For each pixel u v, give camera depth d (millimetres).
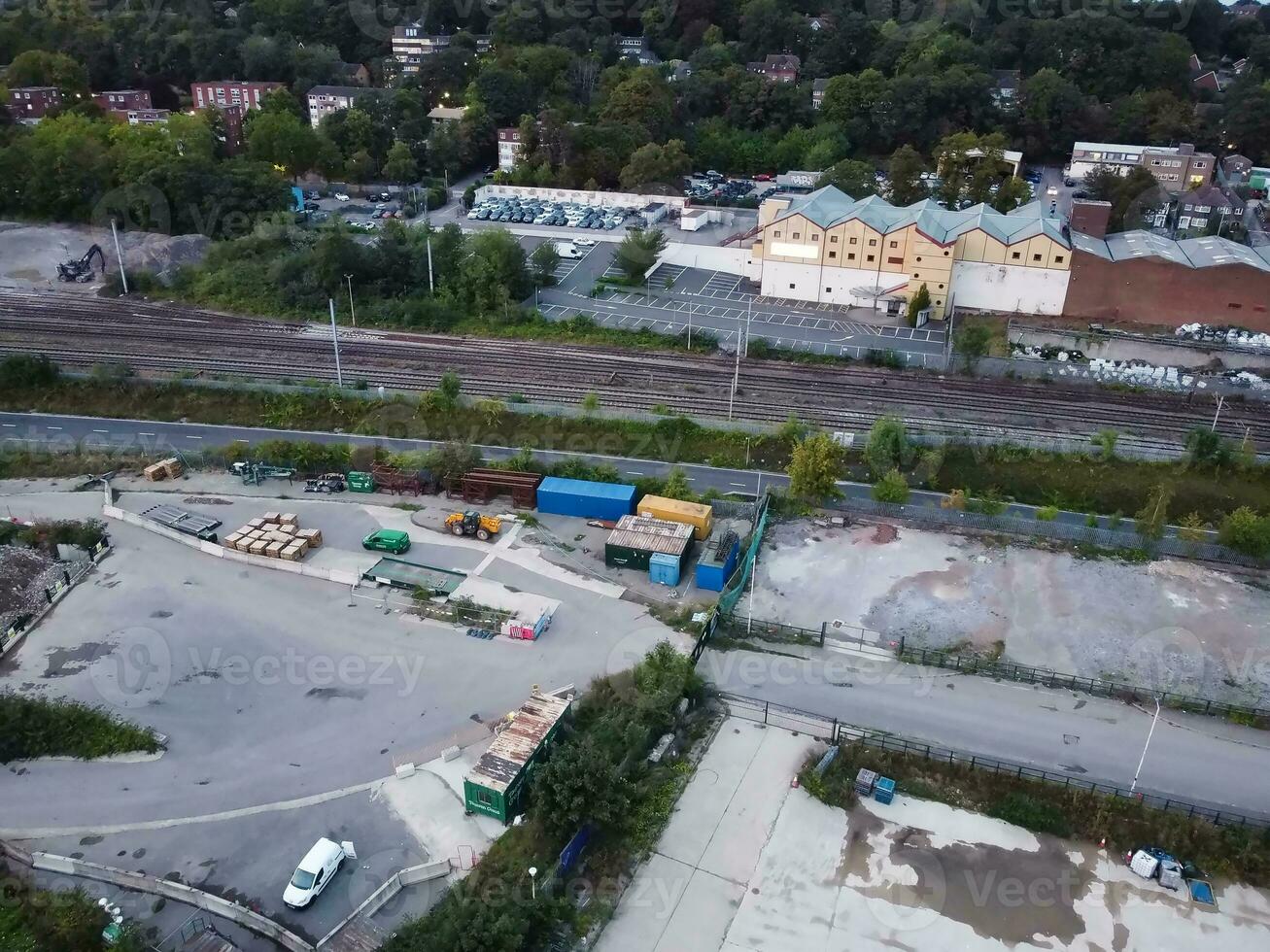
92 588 50500
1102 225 103438
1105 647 47375
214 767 39500
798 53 186125
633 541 53219
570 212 123312
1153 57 163000
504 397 73750
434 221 122375
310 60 166625
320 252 94062
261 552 52812
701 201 132125
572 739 39562
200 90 155500
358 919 32625
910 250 92188
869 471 63781
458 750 40125
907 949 33000
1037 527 56812
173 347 83250
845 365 82188
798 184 139000
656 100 145625
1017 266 92188
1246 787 39312
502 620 47781
